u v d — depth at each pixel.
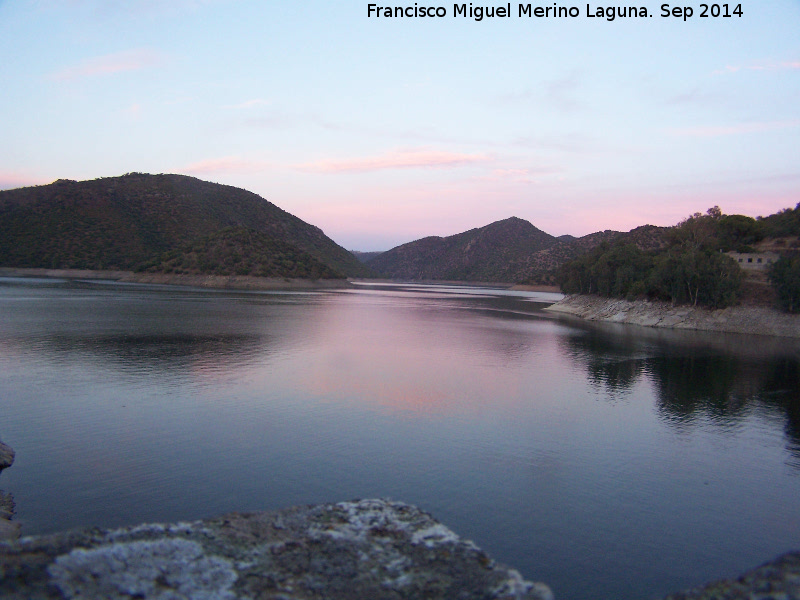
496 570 7.42
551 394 33.06
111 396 29.39
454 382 35.72
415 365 41.66
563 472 20.59
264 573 7.07
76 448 21.56
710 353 50.59
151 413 26.52
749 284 76.12
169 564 6.97
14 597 5.89
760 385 36.50
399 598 6.72
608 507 17.75
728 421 27.88
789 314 68.06
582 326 75.56
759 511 17.83
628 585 13.48
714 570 14.33
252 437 23.42
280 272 181.00
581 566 14.24
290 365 39.91
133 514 16.12
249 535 7.98
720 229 108.88
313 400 29.80
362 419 26.52
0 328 54.69
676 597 6.75
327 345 50.81
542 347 53.12
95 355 41.22
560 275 124.50
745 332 68.69
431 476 19.77
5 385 31.16
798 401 32.25
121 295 108.19
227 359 41.47
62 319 63.75
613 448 23.45
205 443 22.52
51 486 18.03
